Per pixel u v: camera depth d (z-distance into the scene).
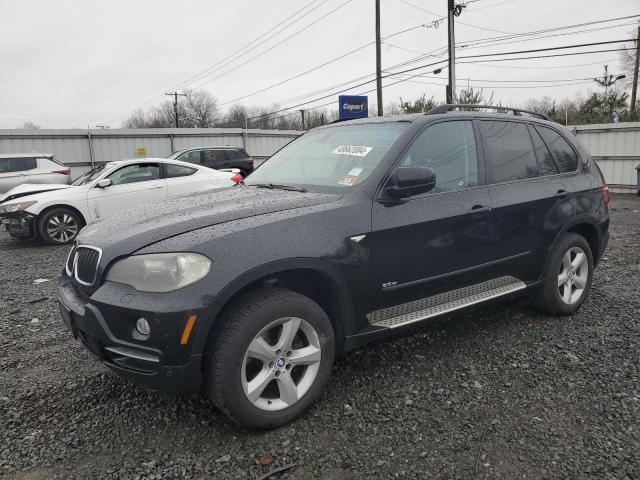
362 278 3.15
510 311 4.80
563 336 4.19
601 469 2.50
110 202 9.95
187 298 2.56
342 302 3.11
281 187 3.74
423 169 3.22
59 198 9.62
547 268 4.38
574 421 2.93
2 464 2.63
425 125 3.70
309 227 2.97
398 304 3.43
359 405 3.15
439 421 2.96
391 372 3.59
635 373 3.51
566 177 4.58
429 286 3.55
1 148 20.97
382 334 3.30
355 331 3.22
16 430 2.95
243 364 2.71
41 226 9.52
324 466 2.58
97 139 22.77
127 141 23.39
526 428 2.87
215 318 2.64
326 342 3.04
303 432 2.88
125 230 2.96
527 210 4.10
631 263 6.85
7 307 5.40
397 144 3.52
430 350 3.95
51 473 2.55
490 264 3.89
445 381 3.45
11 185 14.88
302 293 3.19
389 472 2.52
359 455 2.66
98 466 2.61
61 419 3.06
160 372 2.61
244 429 2.91
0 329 4.68
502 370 3.59
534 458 2.60
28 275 7.03
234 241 2.73
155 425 2.98
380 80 26.56
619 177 18.70
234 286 2.65
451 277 3.65
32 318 5.01
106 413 3.13
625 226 10.44
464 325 4.47
